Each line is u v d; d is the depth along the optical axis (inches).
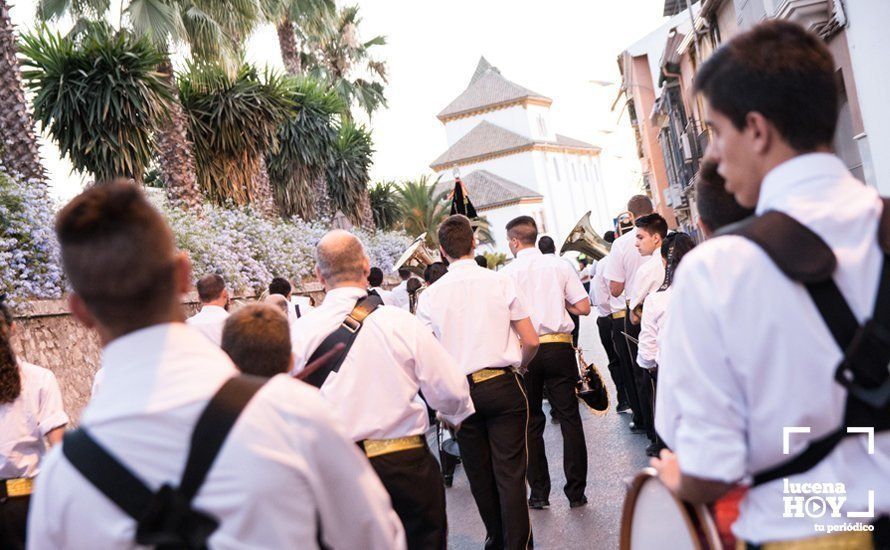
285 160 950.4
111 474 66.0
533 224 267.6
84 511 66.5
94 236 68.5
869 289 66.9
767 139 71.2
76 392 407.2
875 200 70.0
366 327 155.7
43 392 164.9
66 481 67.1
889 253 68.1
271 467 66.8
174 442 66.5
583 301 261.0
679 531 77.0
